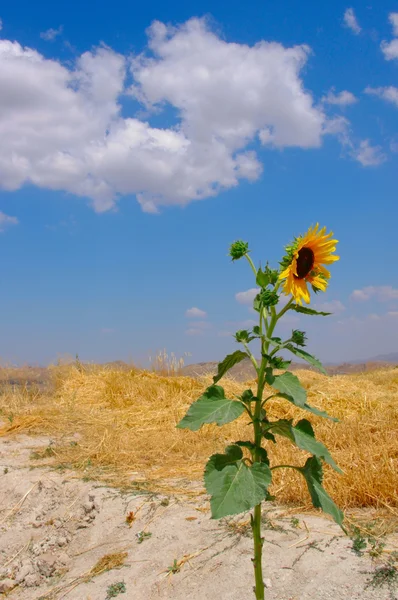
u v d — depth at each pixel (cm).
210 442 672
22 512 511
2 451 659
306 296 249
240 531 402
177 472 564
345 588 320
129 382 986
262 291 254
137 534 432
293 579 337
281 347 244
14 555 448
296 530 393
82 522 469
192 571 366
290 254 250
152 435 710
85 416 821
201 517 438
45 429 746
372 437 599
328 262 251
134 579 373
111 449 636
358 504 434
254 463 240
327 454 243
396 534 379
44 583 402
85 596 366
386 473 448
